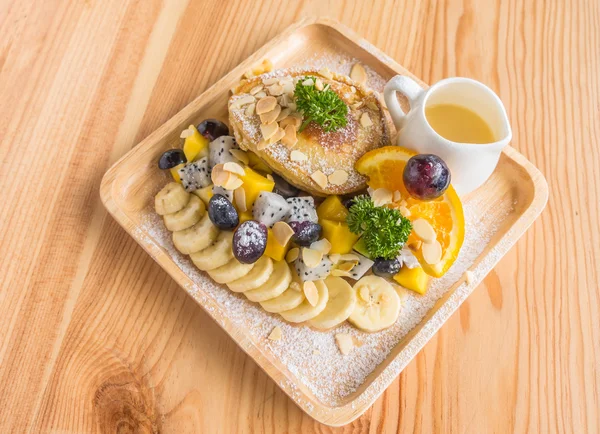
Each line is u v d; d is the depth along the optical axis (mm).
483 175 453
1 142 496
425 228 446
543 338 470
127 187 478
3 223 473
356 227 438
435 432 445
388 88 453
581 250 496
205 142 479
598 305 482
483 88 449
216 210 441
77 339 450
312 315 442
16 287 459
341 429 441
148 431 434
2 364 442
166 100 519
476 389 455
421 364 459
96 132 504
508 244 471
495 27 561
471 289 456
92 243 473
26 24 533
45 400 436
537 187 487
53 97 512
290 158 453
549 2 571
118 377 443
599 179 515
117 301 460
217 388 444
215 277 447
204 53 535
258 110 457
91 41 531
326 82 475
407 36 553
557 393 458
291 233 440
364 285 459
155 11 544
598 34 562
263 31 547
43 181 487
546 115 533
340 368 442
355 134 463
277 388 447
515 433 448
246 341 430
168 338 453
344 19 556
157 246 450
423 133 439
